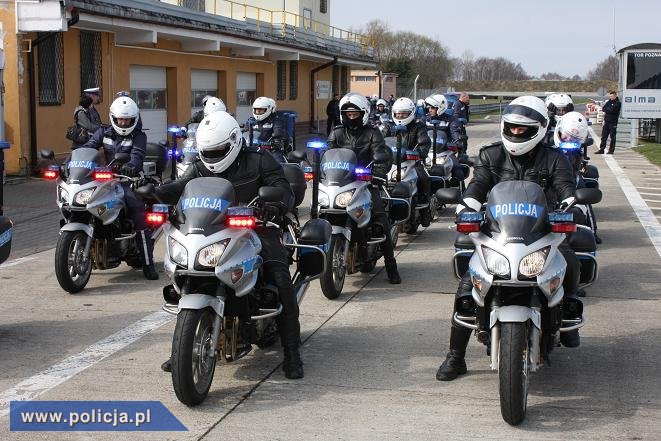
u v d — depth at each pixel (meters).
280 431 5.17
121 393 5.82
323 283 8.34
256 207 5.90
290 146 12.97
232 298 5.66
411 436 5.09
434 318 7.85
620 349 6.86
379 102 21.20
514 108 5.93
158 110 26.12
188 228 5.50
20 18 17.30
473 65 111.75
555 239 5.29
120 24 20.39
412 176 12.01
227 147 5.95
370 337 7.23
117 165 9.03
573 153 10.27
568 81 105.12
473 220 5.31
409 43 92.25
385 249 9.20
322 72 43.72
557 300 5.27
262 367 6.40
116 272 9.81
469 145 32.62
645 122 33.84
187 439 5.05
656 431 5.18
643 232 12.52
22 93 17.73
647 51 29.36
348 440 5.03
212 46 26.69
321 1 47.38
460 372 6.20
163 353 6.73
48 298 8.52
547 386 5.98
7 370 6.30
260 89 35.16
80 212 8.65
